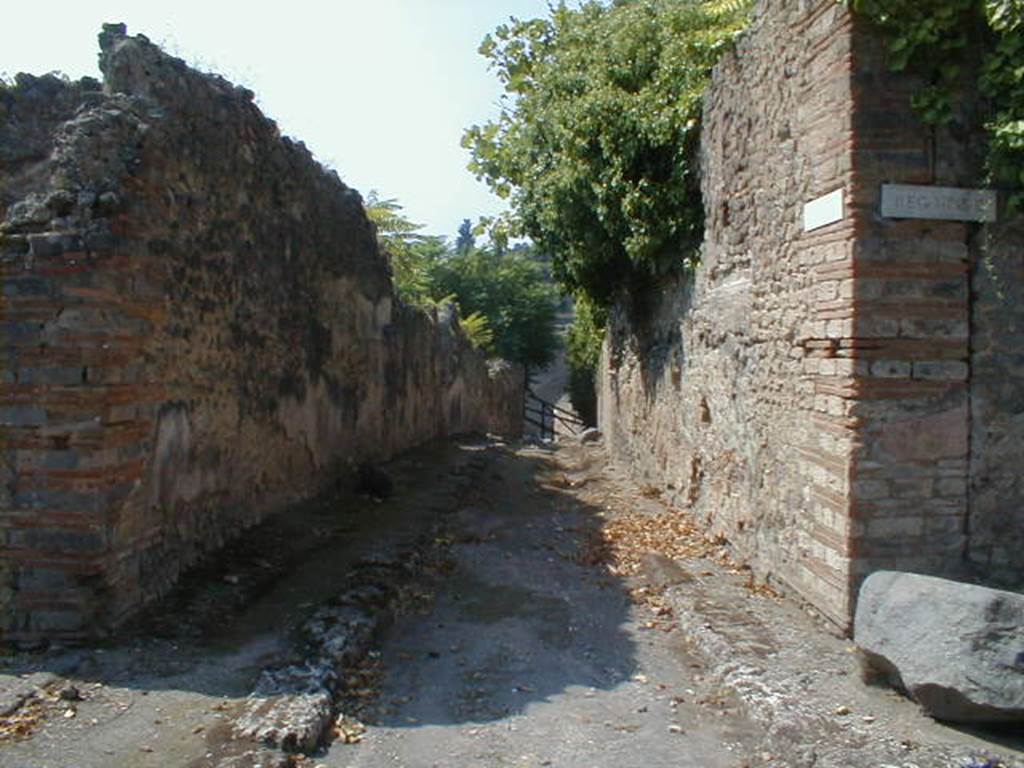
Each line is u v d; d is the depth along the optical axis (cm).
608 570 710
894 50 479
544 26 1433
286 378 791
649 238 929
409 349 1366
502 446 1692
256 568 623
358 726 421
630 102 931
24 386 475
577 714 443
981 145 491
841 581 502
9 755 364
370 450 1110
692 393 880
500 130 1439
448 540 793
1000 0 464
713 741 411
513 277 3145
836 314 507
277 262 761
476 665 509
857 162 484
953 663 386
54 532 476
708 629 529
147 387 522
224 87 646
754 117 648
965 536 496
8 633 474
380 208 1867
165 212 541
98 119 491
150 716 404
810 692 432
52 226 476
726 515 746
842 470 500
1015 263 492
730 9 841
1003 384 495
